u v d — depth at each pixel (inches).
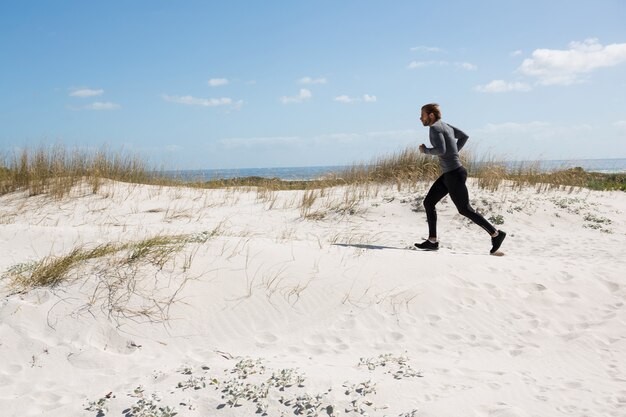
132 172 596.7
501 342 191.8
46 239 304.2
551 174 594.2
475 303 221.9
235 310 205.3
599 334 197.2
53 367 165.2
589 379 159.8
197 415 133.5
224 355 174.7
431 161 560.7
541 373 164.9
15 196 474.6
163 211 460.1
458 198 294.4
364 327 199.5
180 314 198.8
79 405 138.9
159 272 221.0
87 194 490.0
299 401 136.3
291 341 188.5
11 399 144.0
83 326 186.1
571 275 253.8
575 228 426.0
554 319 211.9
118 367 167.3
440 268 250.2
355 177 581.9
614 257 321.1
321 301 215.8
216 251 246.2
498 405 137.1
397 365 165.2
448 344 188.7
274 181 647.1
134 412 133.7
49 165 520.7
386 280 234.2
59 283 211.2
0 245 294.8
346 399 137.8
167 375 155.4
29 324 184.5
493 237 295.4
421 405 135.7
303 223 425.4
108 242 272.4
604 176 705.6
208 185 624.7
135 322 191.5
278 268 235.9
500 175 546.3
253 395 139.6
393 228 412.8
